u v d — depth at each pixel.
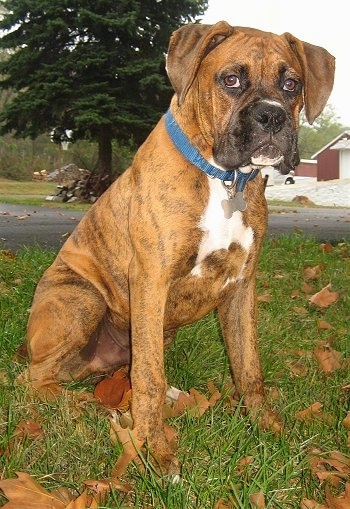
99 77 6.36
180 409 0.97
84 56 6.20
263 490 0.73
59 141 7.10
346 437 0.89
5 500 0.75
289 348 1.29
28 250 2.12
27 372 1.02
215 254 0.92
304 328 1.42
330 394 1.05
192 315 0.98
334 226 3.94
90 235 1.06
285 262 2.02
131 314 0.91
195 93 0.92
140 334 0.88
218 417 0.94
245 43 0.91
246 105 0.89
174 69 0.91
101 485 0.74
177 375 1.11
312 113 0.97
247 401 0.98
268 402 1.01
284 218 4.74
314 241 2.51
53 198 6.63
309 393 1.06
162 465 0.82
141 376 0.87
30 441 0.85
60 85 6.14
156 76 6.07
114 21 6.06
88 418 0.92
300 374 1.16
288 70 0.92
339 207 7.77
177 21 6.67
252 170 0.92
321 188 9.76
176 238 0.89
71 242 1.10
